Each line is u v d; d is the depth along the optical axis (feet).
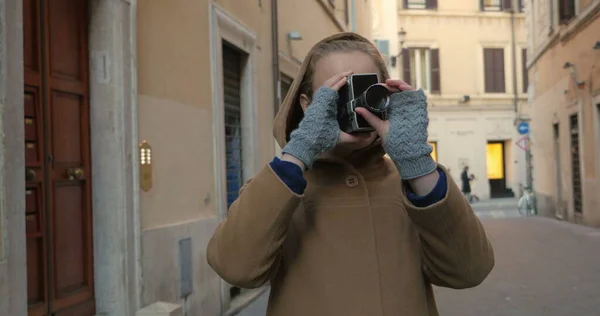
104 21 12.67
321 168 4.72
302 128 4.18
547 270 25.07
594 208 40.34
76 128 12.22
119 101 12.73
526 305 18.97
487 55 84.48
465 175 78.02
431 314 4.60
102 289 12.51
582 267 25.45
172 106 15.48
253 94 23.03
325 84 4.27
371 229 4.40
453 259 4.16
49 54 11.28
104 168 12.64
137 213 13.16
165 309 12.55
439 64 83.61
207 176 17.87
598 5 36.63
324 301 4.24
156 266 13.97
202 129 17.61
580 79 42.16
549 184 54.03
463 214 4.08
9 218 8.86
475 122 84.17
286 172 4.09
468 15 83.87
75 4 12.33
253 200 4.13
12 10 9.11
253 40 23.12
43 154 10.89
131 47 13.21
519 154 84.23
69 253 11.67
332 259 4.32
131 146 13.11
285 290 4.41
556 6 48.16
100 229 12.55
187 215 16.20
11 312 8.80
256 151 23.18
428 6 83.25
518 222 48.19
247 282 4.17
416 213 4.04
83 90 12.45
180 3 16.22
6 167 8.84
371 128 4.13
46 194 10.91
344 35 4.91
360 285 4.25
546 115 54.03
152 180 14.10
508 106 84.48
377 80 4.18
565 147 47.47
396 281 4.30
